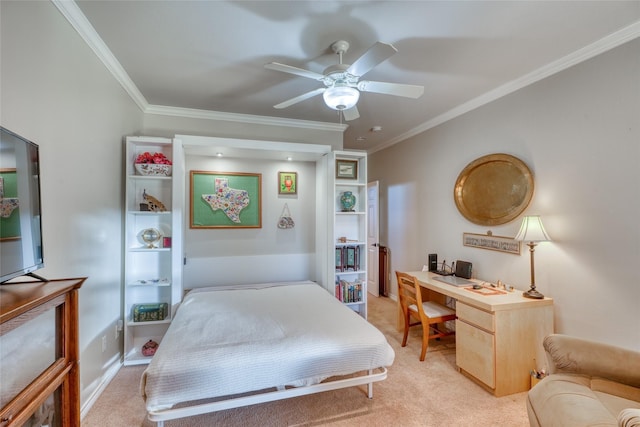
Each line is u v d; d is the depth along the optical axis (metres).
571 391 1.42
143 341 2.84
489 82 2.66
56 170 1.63
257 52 2.16
